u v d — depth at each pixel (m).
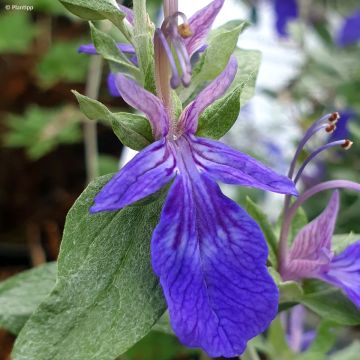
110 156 0.10
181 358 0.07
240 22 0.05
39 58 0.10
